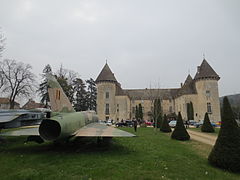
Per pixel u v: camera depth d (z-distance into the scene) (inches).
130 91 2389.3
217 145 251.3
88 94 2425.0
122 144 402.9
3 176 192.2
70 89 1585.9
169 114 2004.2
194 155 312.3
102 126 374.9
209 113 1697.8
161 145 411.5
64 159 260.5
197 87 1812.3
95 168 220.5
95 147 357.4
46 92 1566.2
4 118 375.6
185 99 1847.9
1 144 379.2
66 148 342.0
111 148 350.0
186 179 194.4
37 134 274.5
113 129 332.8
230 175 214.8
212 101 1706.4
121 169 218.8
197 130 951.0
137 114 2036.2
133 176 196.4
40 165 231.3
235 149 233.9
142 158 275.0
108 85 1900.8
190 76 2164.1
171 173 211.6
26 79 1317.7
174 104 2217.0
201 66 1828.2
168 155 303.9
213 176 207.8
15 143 394.9
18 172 204.8
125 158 271.9
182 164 251.0
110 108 1857.8
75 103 2129.7
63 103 380.2
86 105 2273.6
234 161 227.1
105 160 257.3
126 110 1941.4
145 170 218.4
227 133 245.8
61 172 205.6
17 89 1273.4
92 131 311.7
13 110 406.9
